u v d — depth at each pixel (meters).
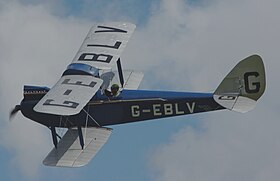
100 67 136.88
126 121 137.00
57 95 125.25
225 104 132.50
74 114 121.81
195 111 136.88
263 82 132.75
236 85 133.88
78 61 137.75
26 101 135.38
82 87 127.75
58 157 126.38
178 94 136.38
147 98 136.25
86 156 126.69
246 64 133.25
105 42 143.75
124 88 140.38
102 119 136.00
